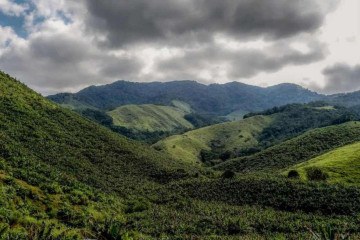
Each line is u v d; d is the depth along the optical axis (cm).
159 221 5534
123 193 7406
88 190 6144
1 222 3250
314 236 1602
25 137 7988
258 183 7731
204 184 8506
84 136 10769
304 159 14012
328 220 5412
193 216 5922
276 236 4681
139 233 4694
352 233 4625
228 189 7825
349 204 6059
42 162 6838
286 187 7188
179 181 9200
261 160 16075
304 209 6212
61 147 8719
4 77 11544
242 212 6166
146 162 10681
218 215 5900
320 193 6644
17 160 5788
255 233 4991
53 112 11225
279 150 16400
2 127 7906
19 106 9850
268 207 6519
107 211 5491
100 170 8631
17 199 4088
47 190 4909
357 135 15538
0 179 4394
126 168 9762
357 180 7775
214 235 4812
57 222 4038
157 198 7594
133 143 13512
